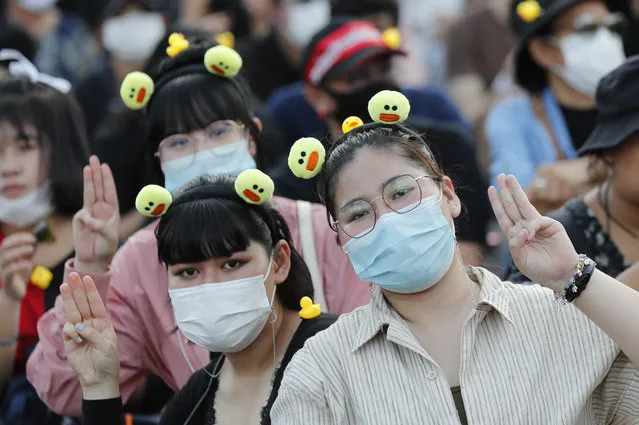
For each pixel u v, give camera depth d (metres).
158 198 9.05
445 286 8.14
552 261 7.72
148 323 10.61
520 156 14.78
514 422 7.66
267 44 20.27
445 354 7.98
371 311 8.14
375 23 16.11
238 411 9.18
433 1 25.11
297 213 10.73
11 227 11.91
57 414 11.05
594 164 11.78
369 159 8.15
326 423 7.98
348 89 13.20
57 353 10.45
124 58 18.70
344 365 8.02
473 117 21.47
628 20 14.88
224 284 9.01
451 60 22.06
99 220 10.05
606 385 7.96
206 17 20.47
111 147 14.80
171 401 9.58
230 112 10.68
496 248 14.32
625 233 10.55
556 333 7.90
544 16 14.20
